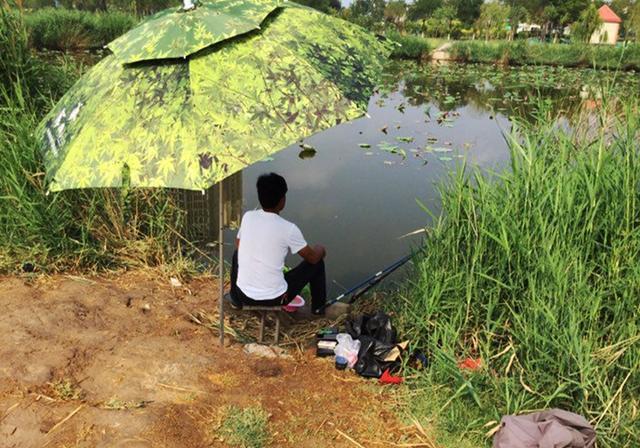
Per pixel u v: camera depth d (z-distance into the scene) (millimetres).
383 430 2730
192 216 5070
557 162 3396
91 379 3004
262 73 2551
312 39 2818
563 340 2695
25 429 2572
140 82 2570
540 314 2854
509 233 3193
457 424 2736
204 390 2957
